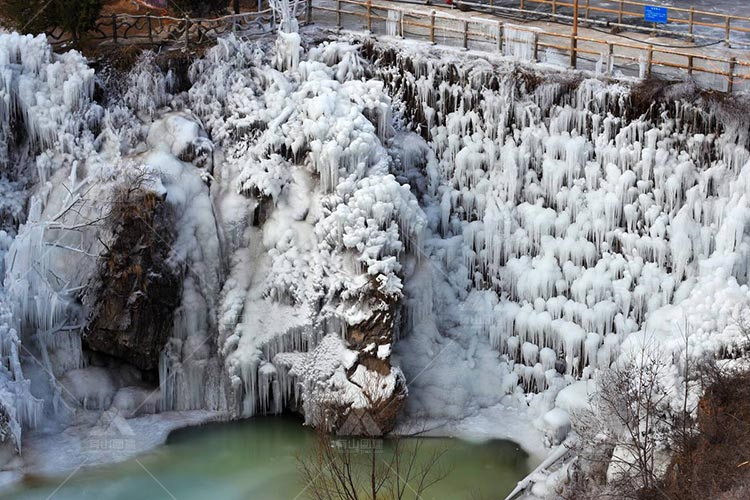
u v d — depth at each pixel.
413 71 43.16
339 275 38.34
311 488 34.97
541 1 48.66
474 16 46.72
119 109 41.94
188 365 39.22
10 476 35.47
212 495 35.19
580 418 35.03
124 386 39.28
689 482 30.70
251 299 39.56
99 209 39.38
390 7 44.56
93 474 35.91
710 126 38.25
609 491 31.72
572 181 39.97
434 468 36.25
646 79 39.41
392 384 37.25
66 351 39.03
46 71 41.41
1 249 39.28
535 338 39.38
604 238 39.25
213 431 38.38
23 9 43.44
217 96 42.56
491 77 41.47
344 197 39.12
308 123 40.25
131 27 45.25
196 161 41.06
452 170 42.06
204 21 44.34
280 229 39.75
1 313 37.06
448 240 41.03
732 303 36.12
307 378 38.38
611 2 48.41
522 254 40.28
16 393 36.53
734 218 37.25
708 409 32.38
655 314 37.78
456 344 39.78
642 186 38.88
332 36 45.12
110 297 38.50
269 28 46.31
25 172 41.38
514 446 37.31
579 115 39.94
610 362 38.38
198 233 39.97
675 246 38.12
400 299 37.84
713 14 42.28
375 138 40.31
